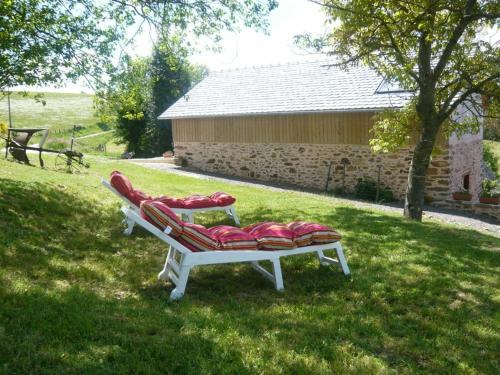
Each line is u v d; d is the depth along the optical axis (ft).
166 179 49.08
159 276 16.05
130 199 21.74
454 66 32.14
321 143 57.98
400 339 12.35
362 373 10.37
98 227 22.29
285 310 13.92
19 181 27.30
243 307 14.07
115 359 9.91
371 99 53.47
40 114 151.33
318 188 58.80
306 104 58.44
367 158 54.49
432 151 34.19
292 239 16.37
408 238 24.20
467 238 26.04
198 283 16.25
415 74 31.40
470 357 11.58
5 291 12.44
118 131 103.04
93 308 12.40
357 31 31.19
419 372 10.69
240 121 65.46
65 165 47.34
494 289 16.78
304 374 10.12
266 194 42.19
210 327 12.11
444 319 13.87
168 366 9.96
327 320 13.30
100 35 31.73
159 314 12.73
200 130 70.44
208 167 70.28
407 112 35.42
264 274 16.71
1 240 16.75
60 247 18.13
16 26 28.30
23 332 10.43
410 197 33.12
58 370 9.23
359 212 32.01
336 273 17.81
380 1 29.14
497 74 29.81
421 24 27.73
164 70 96.73
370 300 15.15
